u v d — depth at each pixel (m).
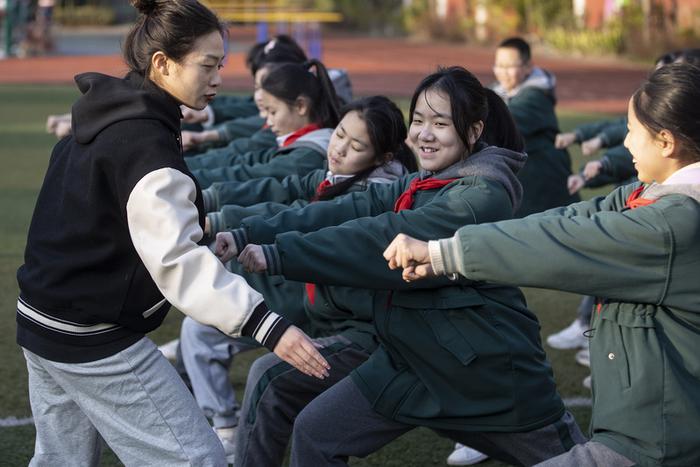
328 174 4.30
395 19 42.25
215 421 4.68
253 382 3.72
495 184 3.52
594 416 2.96
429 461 4.61
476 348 3.35
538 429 3.43
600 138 6.34
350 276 3.41
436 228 3.43
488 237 2.90
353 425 3.42
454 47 35.34
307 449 3.41
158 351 3.07
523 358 3.39
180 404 3.05
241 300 2.86
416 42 37.97
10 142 14.20
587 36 30.62
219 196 4.38
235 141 5.50
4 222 9.27
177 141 3.03
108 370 2.99
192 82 3.03
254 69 6.39
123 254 2.96
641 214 2.86
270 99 4.94
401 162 4.18
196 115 6.43
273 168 4.71
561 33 31.70
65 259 2.97
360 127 4.02
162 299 3.02
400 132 4.10
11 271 7.66
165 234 2.83
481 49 34.34
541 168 7.05
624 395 2.87
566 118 16.52
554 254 2.86
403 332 3.40
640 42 28.91
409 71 25.45
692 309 2.87
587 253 2.86
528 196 7.05
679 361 2.87
